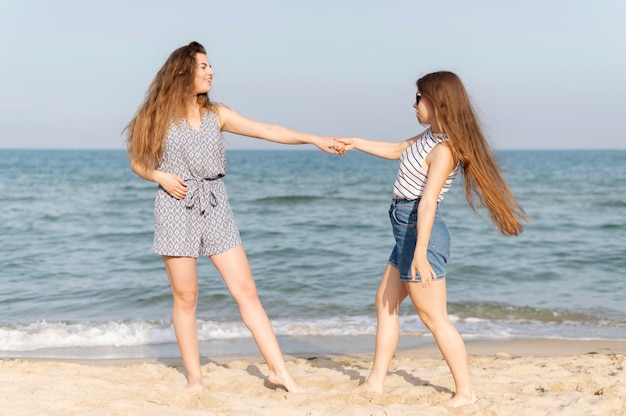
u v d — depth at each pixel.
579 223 18.31
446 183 3.72
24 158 110.31
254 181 44.00
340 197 28.64
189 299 4.18
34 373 4.83
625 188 35.81
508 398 4.14
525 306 8.62
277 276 10.62
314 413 3.71
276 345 4.22
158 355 6.42
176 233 3.99
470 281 10.32
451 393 4.13
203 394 4.11
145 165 4.01
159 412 3.76
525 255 12.61
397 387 4.37
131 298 9.03
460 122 3.56
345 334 7.27
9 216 19.80
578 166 73.75
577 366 5.25
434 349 6.51
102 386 4.39
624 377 4.68
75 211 21.64
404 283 3.84
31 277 10.50
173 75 3.94
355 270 11.17
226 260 4.12
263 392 4.26
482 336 7.21
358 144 4.21
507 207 3.67
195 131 3.98
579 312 8.35
